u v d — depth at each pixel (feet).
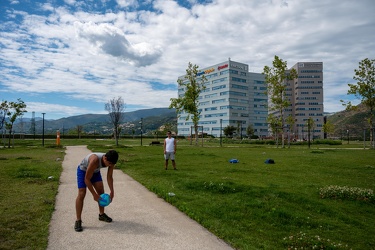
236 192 29.78
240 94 456.86
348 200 28.94
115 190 30.78
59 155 74.79
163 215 21.80
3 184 32.55
